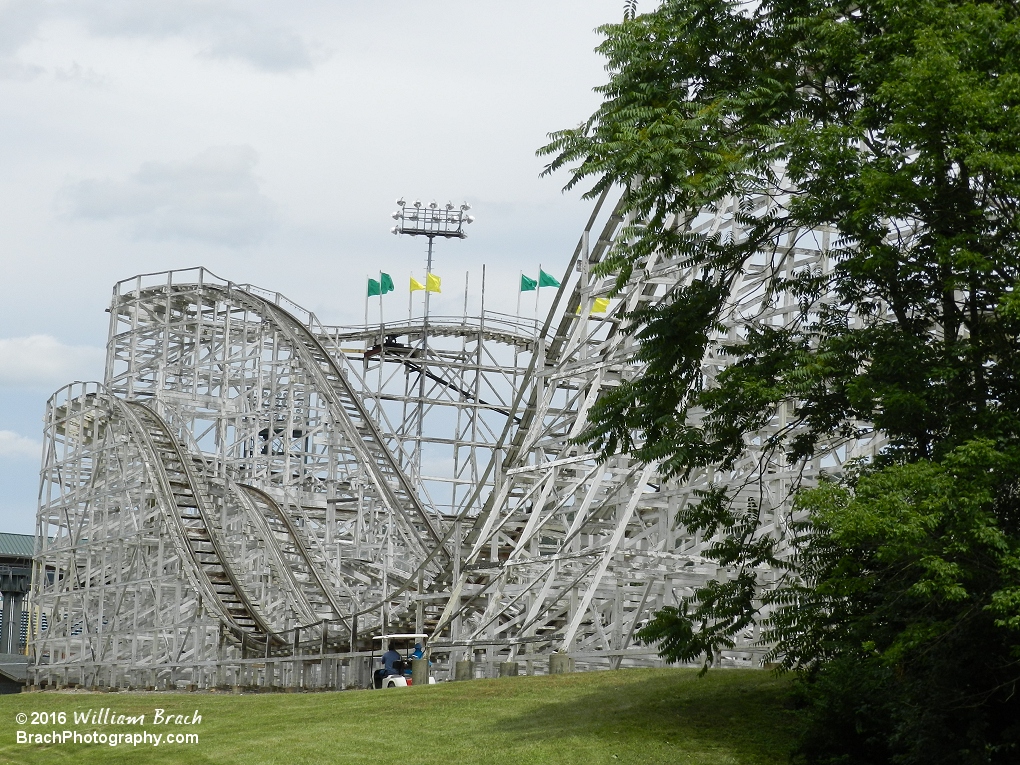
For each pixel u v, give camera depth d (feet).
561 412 147.43
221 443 220.43
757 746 76.18
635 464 130.52
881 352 72.33
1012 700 70.44
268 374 233.55
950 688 67.62
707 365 126.62
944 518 66.08
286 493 211.82
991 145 67.87
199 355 223.51
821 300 118.21
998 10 71.87
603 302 194.70
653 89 80.23
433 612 149.69
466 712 92.89
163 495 181.78
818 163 75.87
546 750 77.05
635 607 143.23
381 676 128.88
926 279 76.28
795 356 75.31
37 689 186.70
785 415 116.57
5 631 323.16
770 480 122.72
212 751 86.63
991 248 69.82
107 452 196.65
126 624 190.70
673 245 81.35
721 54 81.92
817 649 78.28
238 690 151.53
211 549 176.24
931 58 66.33
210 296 228.63
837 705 71.41
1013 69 69.62
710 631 80.59
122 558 183.93
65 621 199.52
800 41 80.53
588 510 137.49
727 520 82.89
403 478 203.62
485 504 149.79
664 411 81.61
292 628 155.74
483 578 145.59
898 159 74.08
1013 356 71.61
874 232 73.46
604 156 75.92
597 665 134.10
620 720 83.71
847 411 78.95
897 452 73.31
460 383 258.57
